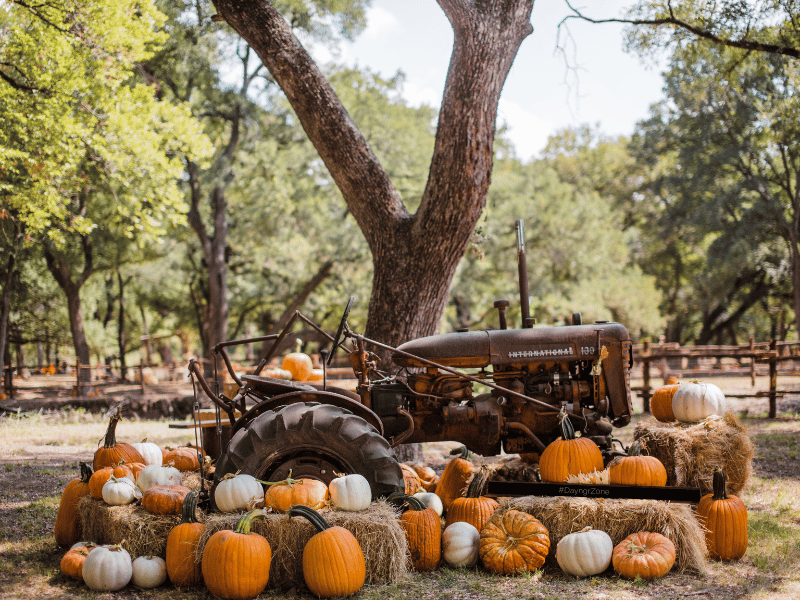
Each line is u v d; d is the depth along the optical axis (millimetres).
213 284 20969
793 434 8867
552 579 3809
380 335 6910
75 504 4551
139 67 16156
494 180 25375
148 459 5207
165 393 18453
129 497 4285
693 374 19656
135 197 13555
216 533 3650
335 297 21250
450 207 6504
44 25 11719
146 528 3910
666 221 26641
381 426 4602
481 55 6293
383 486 4219
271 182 20906
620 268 26500
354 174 6980
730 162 22812
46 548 4531
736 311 29641
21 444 9562
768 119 19375
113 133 12383
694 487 4363
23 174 12648
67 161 11984
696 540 3865
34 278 19500
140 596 3652
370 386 4949
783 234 23750
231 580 3500
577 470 4484
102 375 26562
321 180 21953
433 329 7000
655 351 15875
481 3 6402
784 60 10320
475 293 23391
